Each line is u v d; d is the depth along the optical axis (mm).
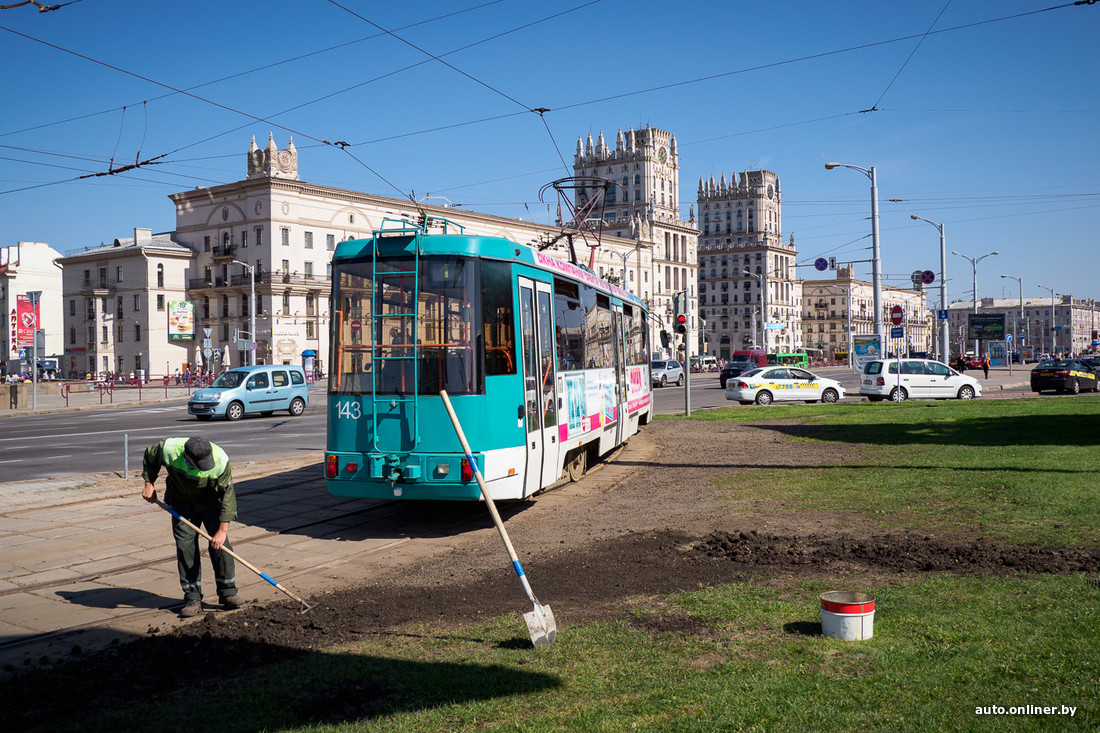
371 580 7445
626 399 15906
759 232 153500
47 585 7469
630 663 4941
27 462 16891
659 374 48125
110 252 80312
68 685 4945
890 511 9461
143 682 4984
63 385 52531
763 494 11109
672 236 127250
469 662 5090
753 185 154250
